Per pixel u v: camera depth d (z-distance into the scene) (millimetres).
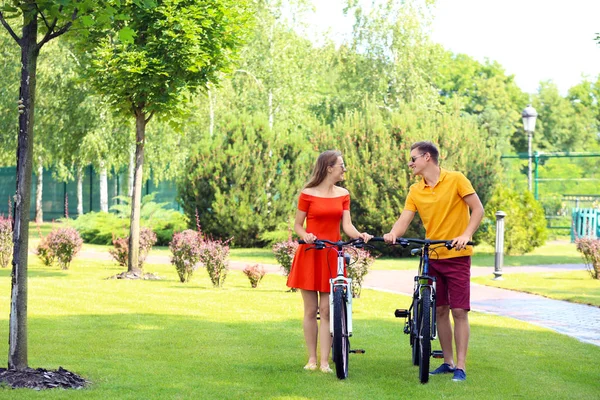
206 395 5891
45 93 28094
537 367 7324
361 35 36281
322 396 5980
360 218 20750
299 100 34188
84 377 6387
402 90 35875
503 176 23969
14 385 5891
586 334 9523
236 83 33312
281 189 24141
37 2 6137
